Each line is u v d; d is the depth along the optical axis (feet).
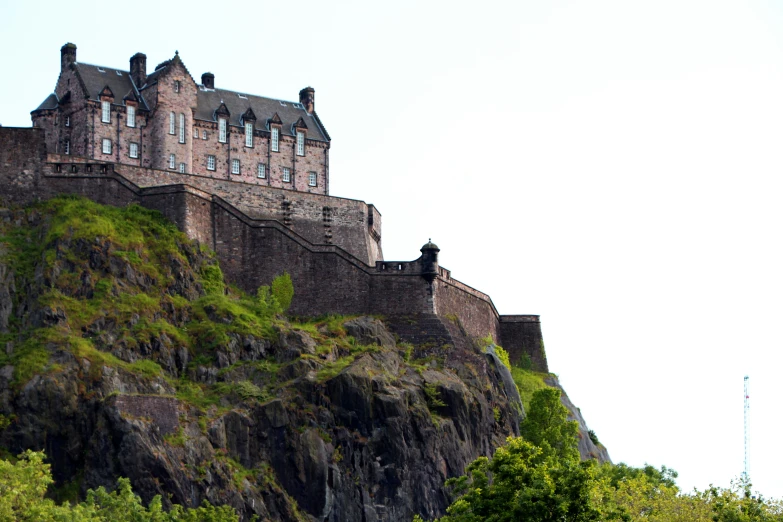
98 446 570.87
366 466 619.26
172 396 598.34
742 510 533.55
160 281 651.66
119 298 631.56
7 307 621.31
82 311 620.49
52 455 573.33
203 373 626.23
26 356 591.78
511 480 469.98
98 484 565.53
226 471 586.86
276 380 629.92
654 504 556.92
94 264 638.12
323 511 602.85
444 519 483.10
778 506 541.34
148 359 617.62
